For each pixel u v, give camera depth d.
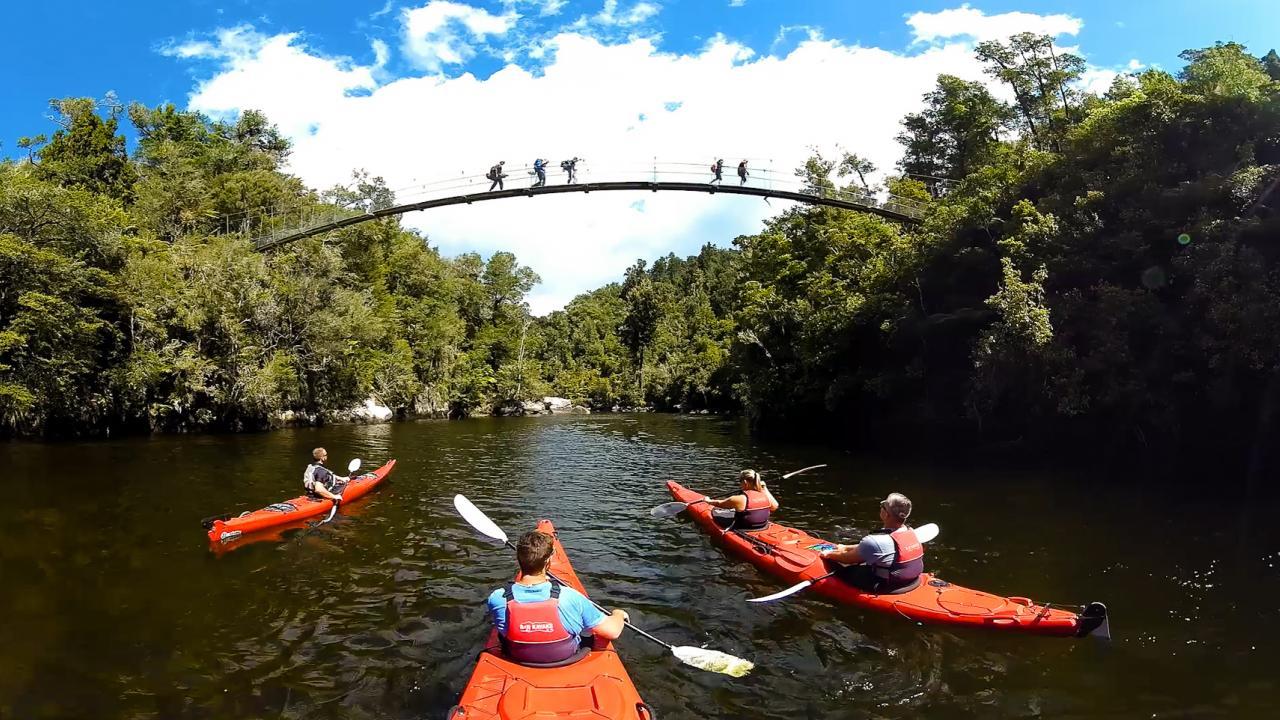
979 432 20.20
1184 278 14.72
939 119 35.41
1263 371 13.30
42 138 34.44
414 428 33.78
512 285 63.31
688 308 85.56
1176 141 15.59
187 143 47.03
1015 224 18.25
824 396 25.88
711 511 10.34
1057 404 16.30
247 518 9.80
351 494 12.43
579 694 4.32
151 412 24.69
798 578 7.54
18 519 10.60
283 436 26.25
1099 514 11.09
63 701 4.90
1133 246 14.97
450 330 50.38
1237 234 13.23
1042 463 17.19
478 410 52.78
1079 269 16.05
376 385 41.09
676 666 5.64
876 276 23.28
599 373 72.81
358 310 35.31
